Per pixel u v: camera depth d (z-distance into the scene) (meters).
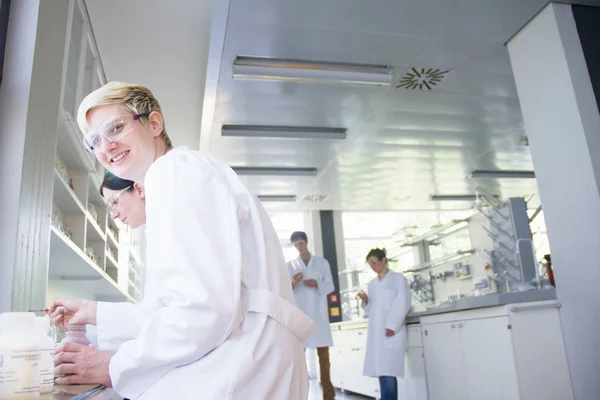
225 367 0.75
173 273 0.75
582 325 2.84
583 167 2.90
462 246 6.09
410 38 3.61
